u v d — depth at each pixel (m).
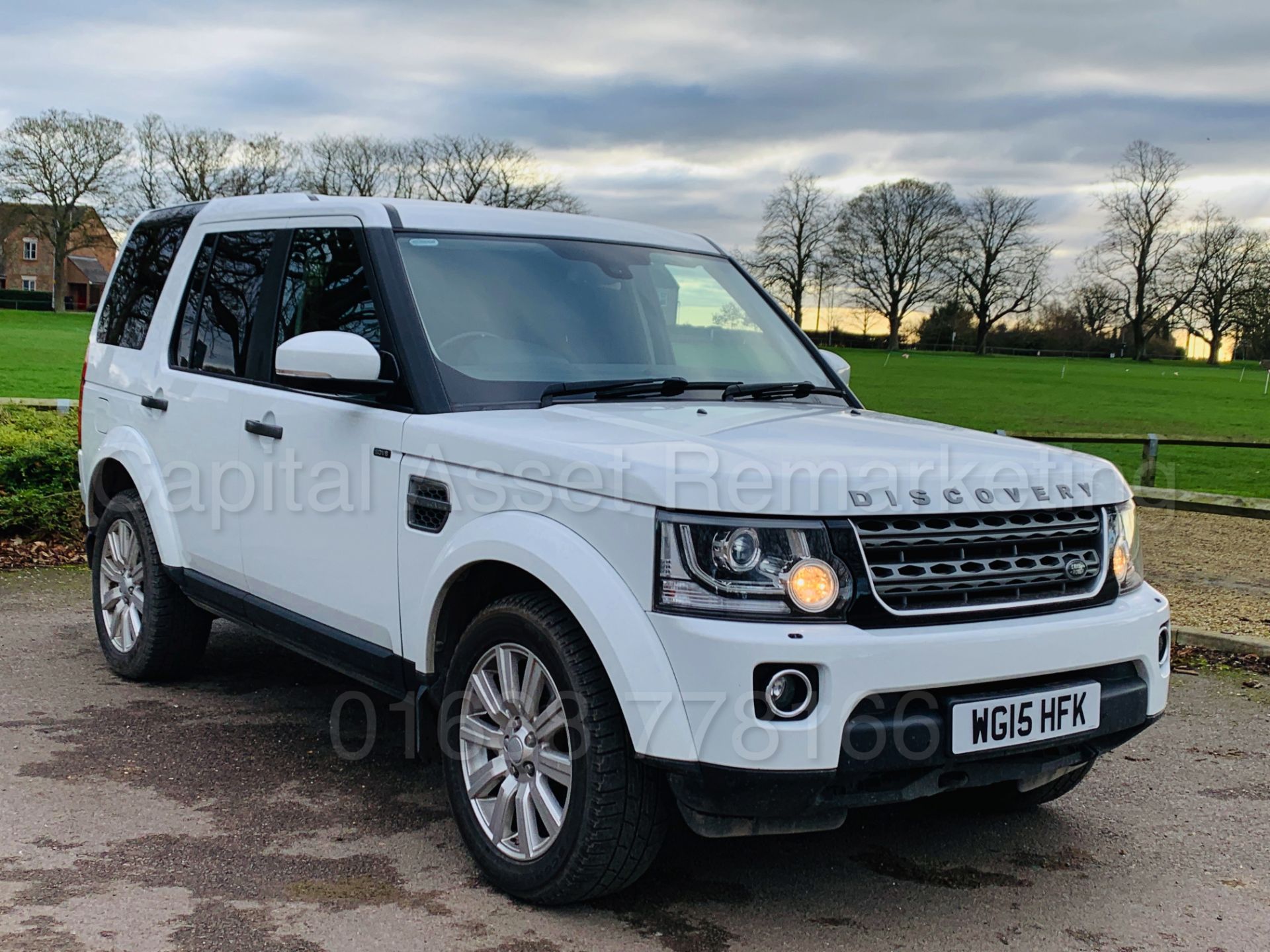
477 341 3.79
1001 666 2.95
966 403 44.31
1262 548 9.59
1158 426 35.19
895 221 89.88
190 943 2.93
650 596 2.86
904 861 3.64
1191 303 82.31
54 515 8.31
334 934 3.01
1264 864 3.69
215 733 4.62
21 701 4.93
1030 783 3.29
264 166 77.94
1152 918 3.29
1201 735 4.98
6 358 43.06
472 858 3.52
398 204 4.15
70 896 3.16
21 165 76.44
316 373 3.56
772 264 89.31
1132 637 3.22
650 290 4.41
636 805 2.99
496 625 3.28
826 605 2.81
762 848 3.71
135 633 5.20
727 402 3.96
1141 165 82.69
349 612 3.85
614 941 3.04
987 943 3.12
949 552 3.01
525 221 4.38
